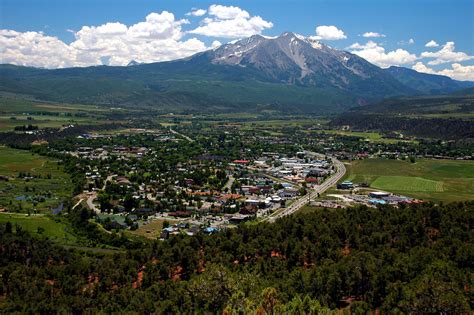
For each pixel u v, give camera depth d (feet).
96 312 495.82
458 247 517.55
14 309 514.27
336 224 630.33
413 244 575.79
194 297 479.41
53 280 593.42
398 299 426.92
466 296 418.51
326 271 494.59
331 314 387.34
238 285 474.49
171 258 602.44
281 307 388.37
